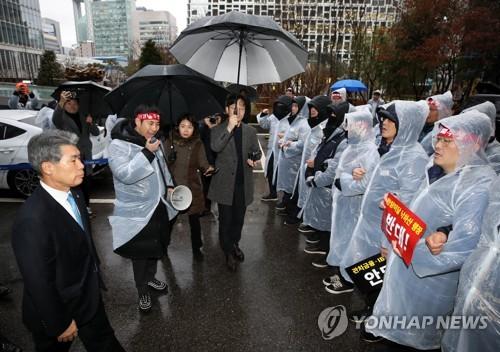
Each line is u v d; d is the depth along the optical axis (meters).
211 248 3.85
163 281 3.17
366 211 2.49
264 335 2.49
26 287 1.50
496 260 1.40
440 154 1.74
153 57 20.81
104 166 5.68
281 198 5.69
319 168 3.55
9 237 3.95
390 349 2.14
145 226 2.48
